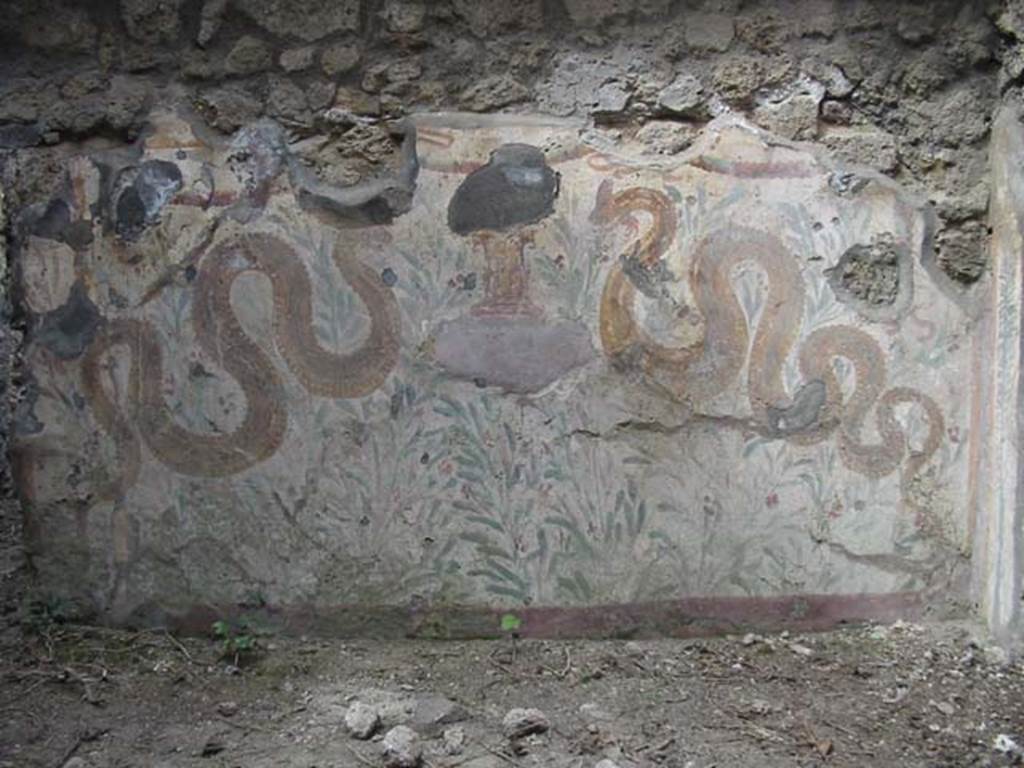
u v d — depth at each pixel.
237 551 3.03
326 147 3.04
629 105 3.05
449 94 3.05
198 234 3.01
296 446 3.02
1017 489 2.82
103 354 3.01
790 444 3.05
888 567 3.07
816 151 3.06
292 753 2.42
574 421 3.03
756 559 3.06
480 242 3.02
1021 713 2.62
